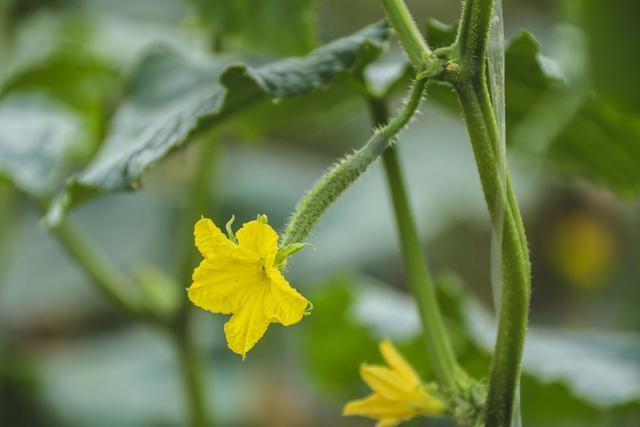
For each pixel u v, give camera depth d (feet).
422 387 2.63
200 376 3.45
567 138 3.09
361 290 3.66
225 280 2.39
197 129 2.87
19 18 4.42
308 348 3.68
